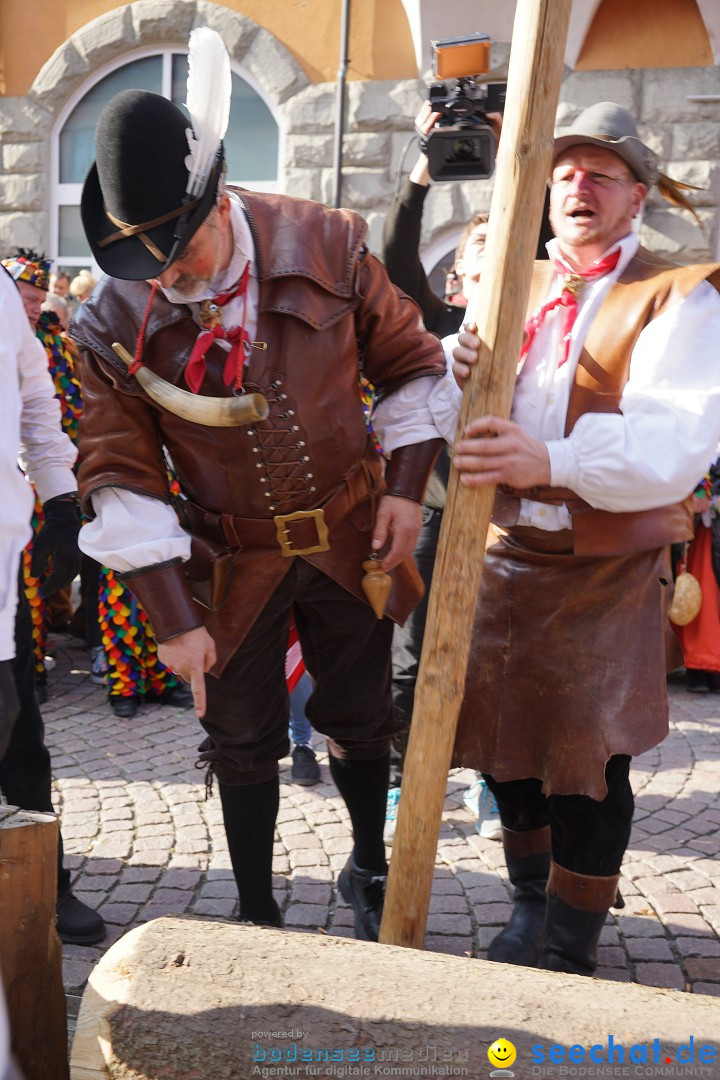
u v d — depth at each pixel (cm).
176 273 185
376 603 220
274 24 792
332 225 207
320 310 201
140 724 464
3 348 170
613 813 216
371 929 250
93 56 830
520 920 250
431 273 780
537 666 214
